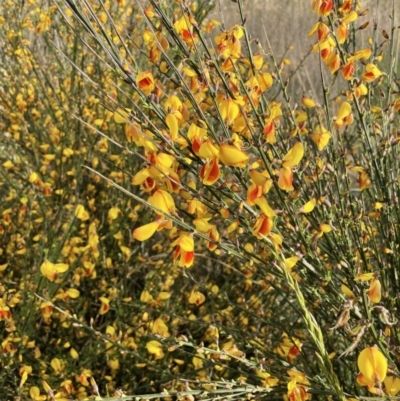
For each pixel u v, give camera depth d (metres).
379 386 0.32
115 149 0.95
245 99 0.43
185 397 0.44
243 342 0.53
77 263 0.70
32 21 1.12
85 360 0.66
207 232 0.40
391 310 0.47
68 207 0.78
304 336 0.62
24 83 1.06
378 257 0.50
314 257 0.43
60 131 0.95
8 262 0.78
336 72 0.46
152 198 0.38
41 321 0.73
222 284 0.85
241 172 0.42
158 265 0.80
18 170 1.03
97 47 0.98
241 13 0.43
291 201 0.42
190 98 0.41
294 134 0.47
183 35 0.43
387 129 0.52
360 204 0.50
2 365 0.65
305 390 0.40
